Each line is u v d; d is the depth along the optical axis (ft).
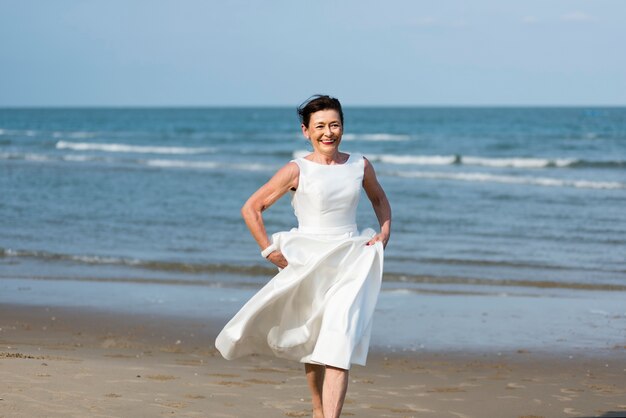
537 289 36.45
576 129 207.51
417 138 173.47
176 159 121.49
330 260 13.25
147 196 72.28
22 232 52.42
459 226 55.06
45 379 18.10
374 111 515.91
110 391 17.48
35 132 222.69
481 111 488.44
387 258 43.60
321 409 14.47
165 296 33.86
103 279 37.99
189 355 23.75
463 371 22.52
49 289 35.24
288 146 154.30
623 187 80.12
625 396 19.65
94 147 150.82
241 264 41.60
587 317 30.45
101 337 26.35
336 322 12.87
